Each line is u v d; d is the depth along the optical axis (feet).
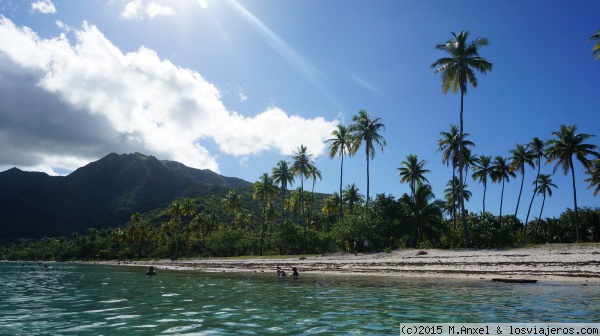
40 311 44.47
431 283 71.72
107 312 43.16
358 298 52.65
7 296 61.31
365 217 173.58
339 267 118.21
